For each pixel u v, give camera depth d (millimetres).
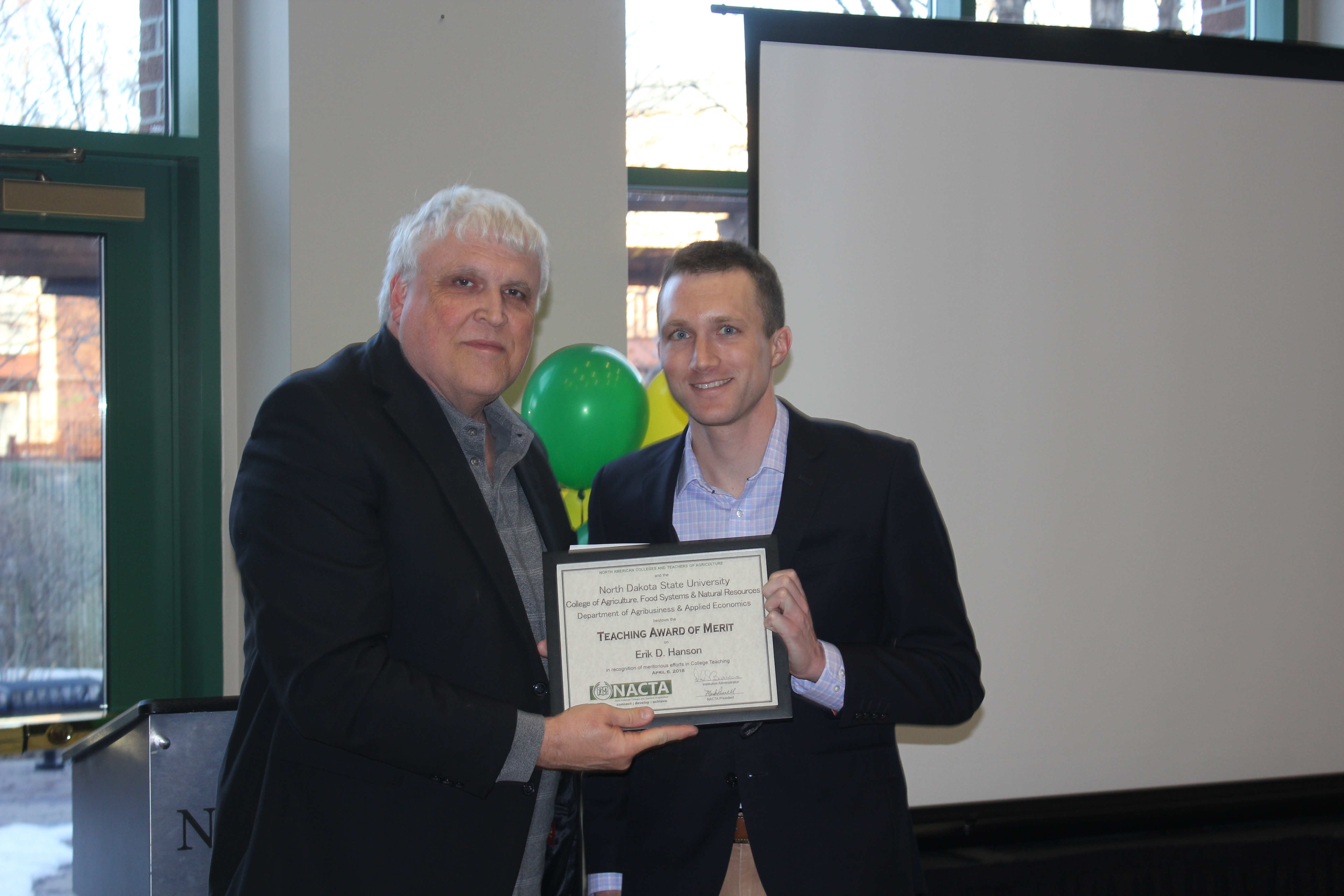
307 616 1143
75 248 2740
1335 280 2705
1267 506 2637
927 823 2441
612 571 1328
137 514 2777
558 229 2617
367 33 2457
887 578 1450
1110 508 2549
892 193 2469
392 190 2477
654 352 3059
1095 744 2531
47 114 2699
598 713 1213
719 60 3102
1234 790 2604
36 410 2701
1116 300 2566
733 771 1367
